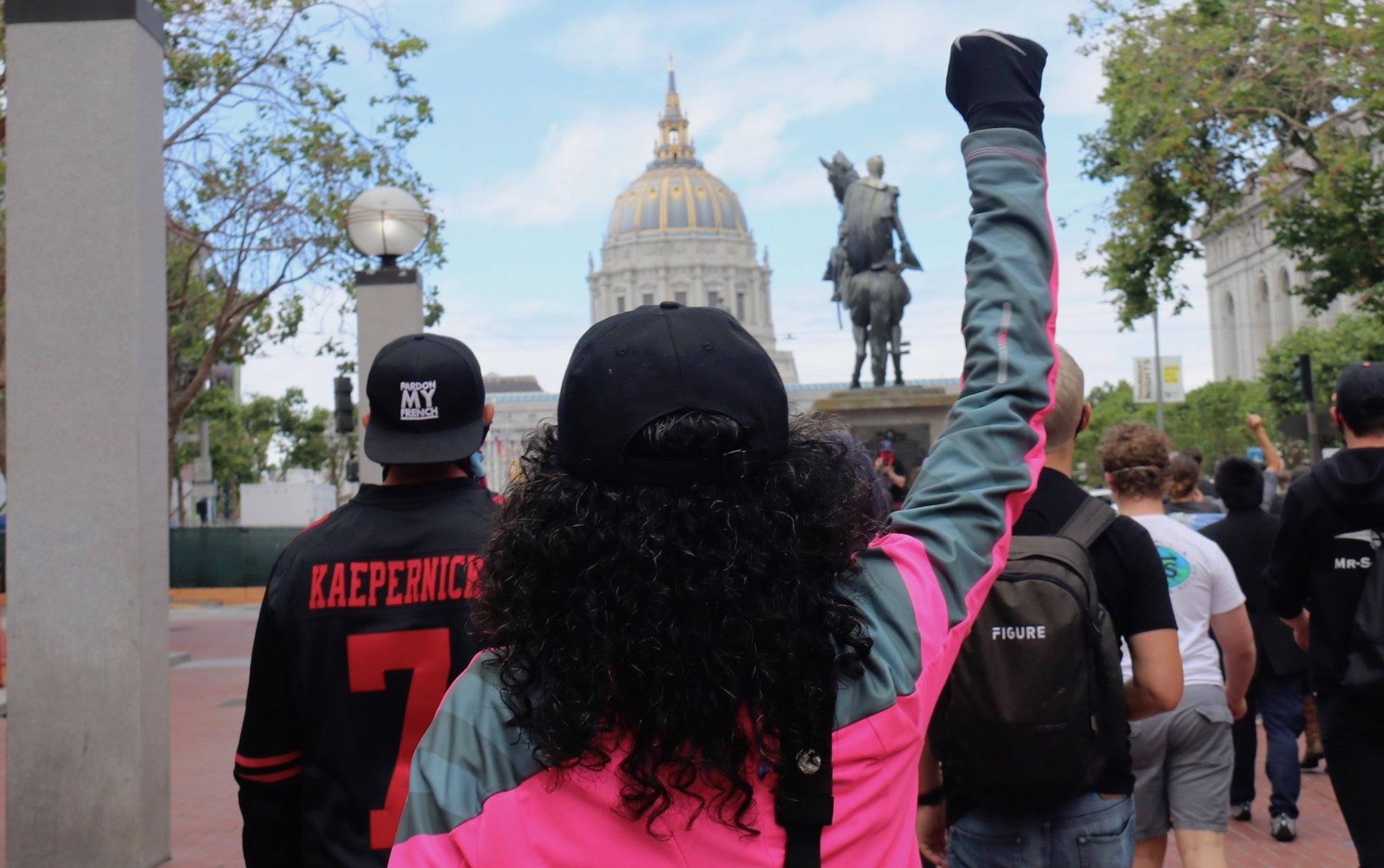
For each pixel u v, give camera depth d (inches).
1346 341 1638.8
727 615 46.3
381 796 95.5
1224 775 158.6
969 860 114.2
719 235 5354.3
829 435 55.5
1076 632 106.2
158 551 225.5
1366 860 140.3
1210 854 155.2
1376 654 136.1
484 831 47.2
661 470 47.7
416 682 96.9
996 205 61.1
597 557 47.1
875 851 49.8
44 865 212.2
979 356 59.9
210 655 677.9
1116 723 108.7
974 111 63.0
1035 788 107.0
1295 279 3543.3
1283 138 727.1
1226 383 2632.9
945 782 115.3
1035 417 59.4
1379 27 647.1
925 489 58.2
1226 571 165.9
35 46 218.4
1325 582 149.6
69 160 218.5
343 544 99.7
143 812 214.7
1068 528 120.2
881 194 922.7
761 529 47.8
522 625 47.8
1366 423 149.5
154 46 229.8
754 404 49.1
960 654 108.1
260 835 100.0
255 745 98.8
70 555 215.3
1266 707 261.4
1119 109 743.1
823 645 48.2
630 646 45.7
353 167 723.4
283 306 1023.6
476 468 110.8
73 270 217.8
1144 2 740.0
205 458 1512.1
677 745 46.2
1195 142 747.4
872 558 54.6
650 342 49.0
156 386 226.4
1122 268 817.5
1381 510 145.6
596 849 46.7
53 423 216.7
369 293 362.3
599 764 46.8
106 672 214.1
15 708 214.1
